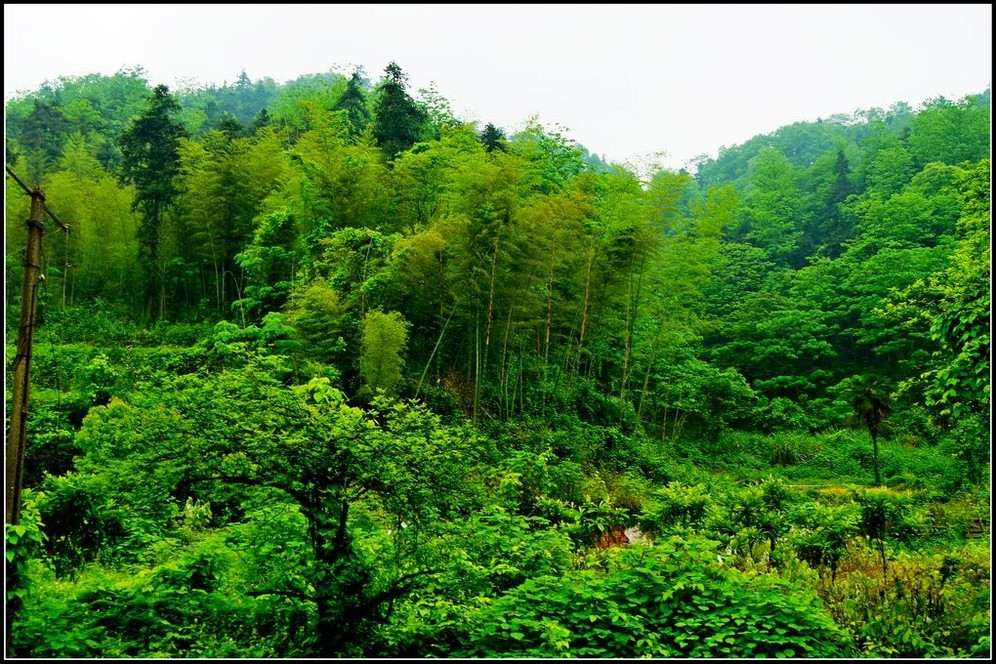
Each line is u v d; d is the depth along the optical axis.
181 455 6.36
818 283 44.59
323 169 26.12
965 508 16.98
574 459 22.34
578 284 28.05
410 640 6.45
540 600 7.07
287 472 6.42
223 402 6.49
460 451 6.96
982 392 9.50
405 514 6.62
